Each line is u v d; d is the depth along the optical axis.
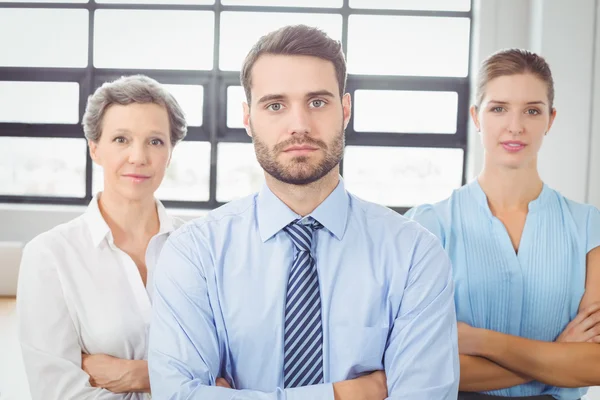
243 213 1.44
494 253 1.70
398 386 1.28
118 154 1.62
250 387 1.34
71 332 1.58
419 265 1.36
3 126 5.07
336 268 1.37
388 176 5.07
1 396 2.87
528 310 1.69
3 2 4.93
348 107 1.37
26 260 1.61
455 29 4.91
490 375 1.64
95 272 1.62
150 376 1.33
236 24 4.95
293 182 1.29
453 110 4.99
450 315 1.34
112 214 1.69
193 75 5.01
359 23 4.91
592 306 1.65
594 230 1.70
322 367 1.32
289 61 1.26
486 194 1.75
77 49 4.98
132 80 1.65
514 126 1.62
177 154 5.11
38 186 5.16
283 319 1.34
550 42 4.39
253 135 1.30
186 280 1.35
